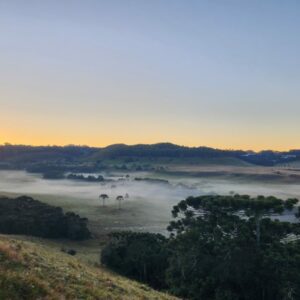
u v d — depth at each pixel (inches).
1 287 792.3
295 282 2304.4
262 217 2731.3
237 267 2450.8
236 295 2368.4
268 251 2429.9
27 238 5044.3
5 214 6318.9
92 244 5797.2
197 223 2775.6
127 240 3408.0
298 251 2465.6
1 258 979.3
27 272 922.1
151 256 3102.9
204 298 2481.5
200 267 2581.2
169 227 3065.9
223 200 2694.4
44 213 6446.9
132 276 3139.8
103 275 1354.6
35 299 794.2
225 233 2650.1
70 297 870.4
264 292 2444.6
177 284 2640.3
